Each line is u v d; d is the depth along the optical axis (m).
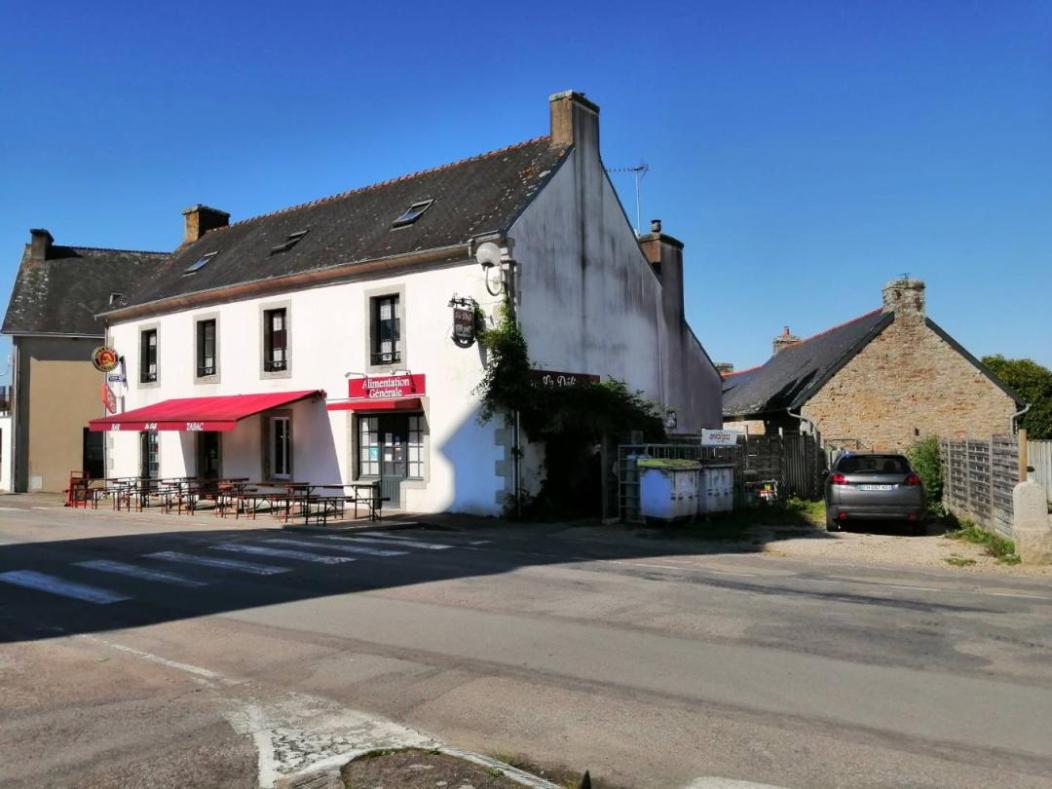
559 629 6.89
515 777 3.83
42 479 29.62
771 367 33.00
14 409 29.48
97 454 30.73
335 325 19.25
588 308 19.08
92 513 19.31
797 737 4.43
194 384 22.34
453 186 20.25
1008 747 4.27
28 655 6.35
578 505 17.28
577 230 18.89
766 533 14.02
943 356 24.62
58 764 4.22
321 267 19.17
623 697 5.12
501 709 4.94
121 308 24.45
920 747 4.28
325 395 19.36
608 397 17.05
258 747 4.40
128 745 4.46
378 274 18.52
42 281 31.50
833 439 23.98
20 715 4.98
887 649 6.17
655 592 8.55
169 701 5.21
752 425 29.69
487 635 6.71
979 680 5.39
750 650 6.17
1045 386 38.16
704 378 24.52
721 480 16.30
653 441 17.53
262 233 24.36
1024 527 10.62
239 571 10.05
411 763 4.01
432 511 17.47
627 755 4.23
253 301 20.95
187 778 4.02
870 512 13.73
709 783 3.89
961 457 15.82
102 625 7.32
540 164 18.89
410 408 17.72
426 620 7.29
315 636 6.79
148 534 14.20
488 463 16.69
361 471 18.92
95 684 5.61
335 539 13.54
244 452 21.16
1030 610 7.57
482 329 16.75
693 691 5.22
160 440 23.78
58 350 30.25
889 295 24.91
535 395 16.36
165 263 27.34
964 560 10.93
